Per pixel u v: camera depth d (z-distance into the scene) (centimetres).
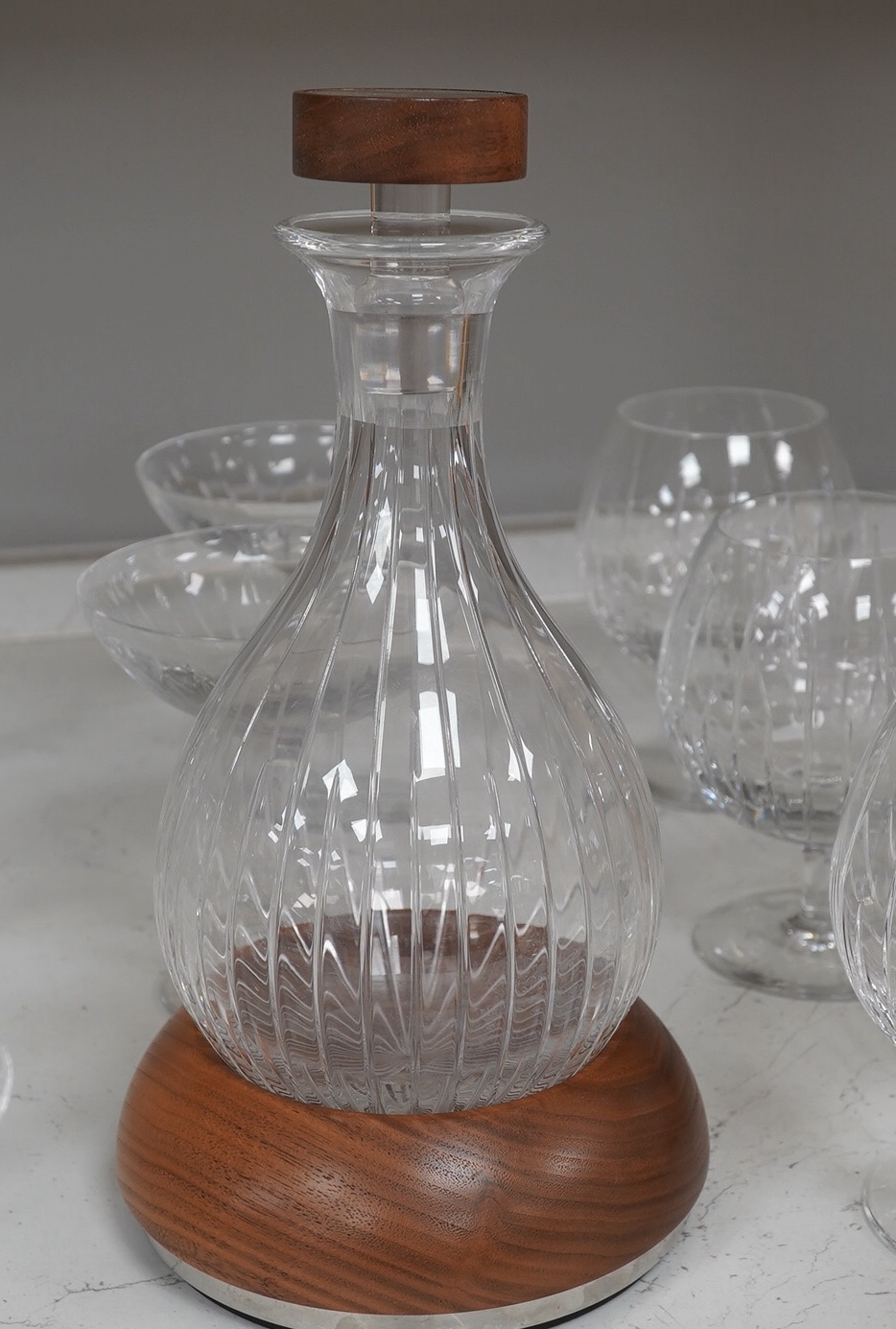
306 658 43
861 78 97
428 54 90
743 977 61
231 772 44
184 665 59
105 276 91
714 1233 47
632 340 100
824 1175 50
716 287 100
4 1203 48
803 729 57
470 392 42
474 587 43
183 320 93
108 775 78
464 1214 41
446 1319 42
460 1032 42
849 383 105
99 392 94
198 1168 43
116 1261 46
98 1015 58
